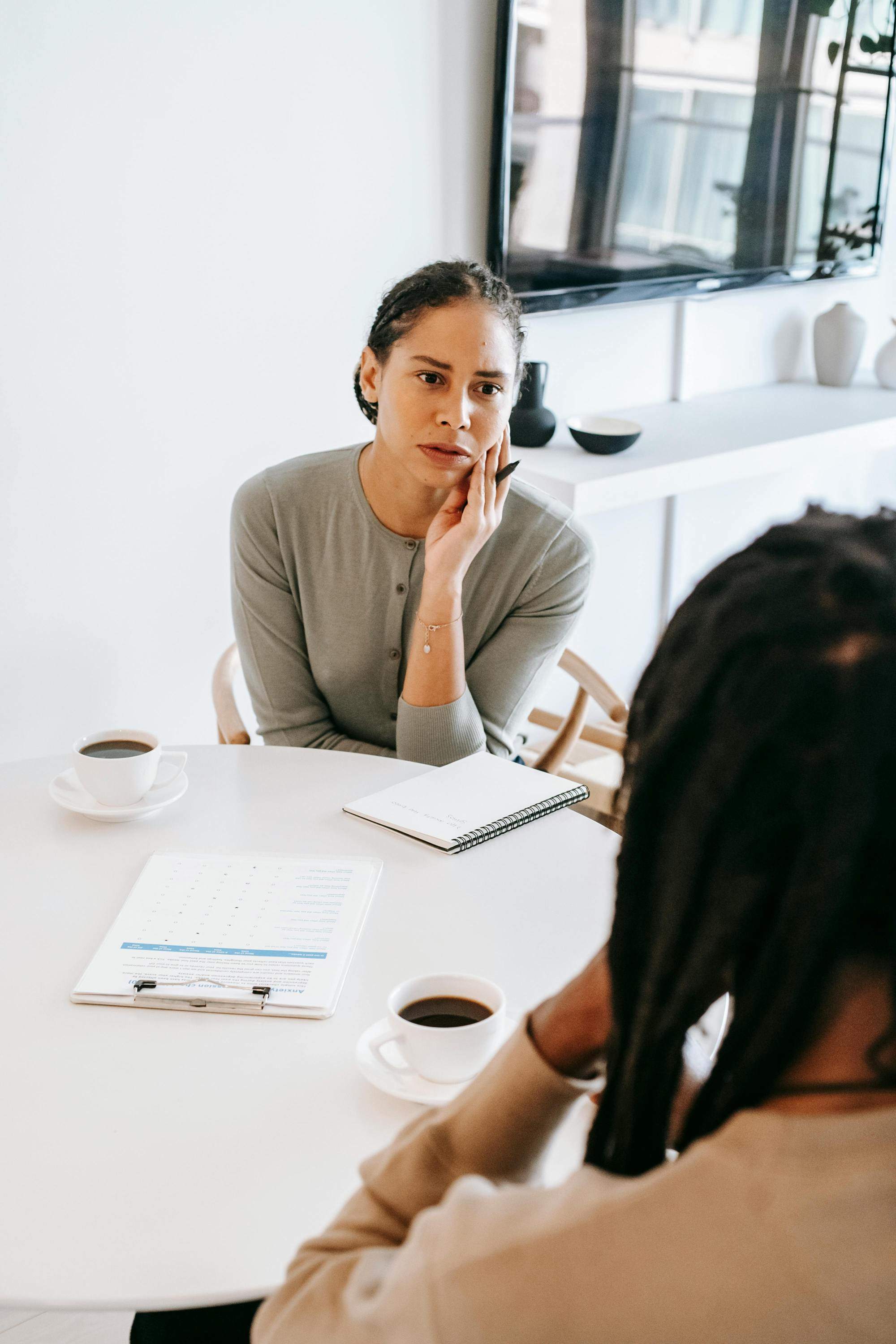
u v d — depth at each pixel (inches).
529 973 41.5
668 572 134.9
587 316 115.5
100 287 85.4
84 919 44.8
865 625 16.6
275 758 58.7
